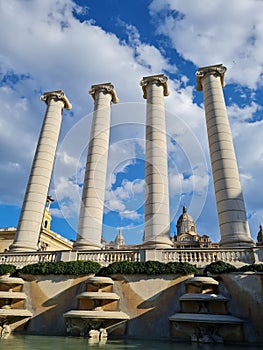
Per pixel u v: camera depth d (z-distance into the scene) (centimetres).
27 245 1900
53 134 2433
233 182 1778
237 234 1609
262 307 1105
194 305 1191
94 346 875
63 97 2638
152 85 2416
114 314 1191
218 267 1309
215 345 955
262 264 1243
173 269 1320
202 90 2386
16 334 1202
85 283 1360
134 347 871
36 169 2228
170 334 1143
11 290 1414
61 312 1323
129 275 1358
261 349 861
